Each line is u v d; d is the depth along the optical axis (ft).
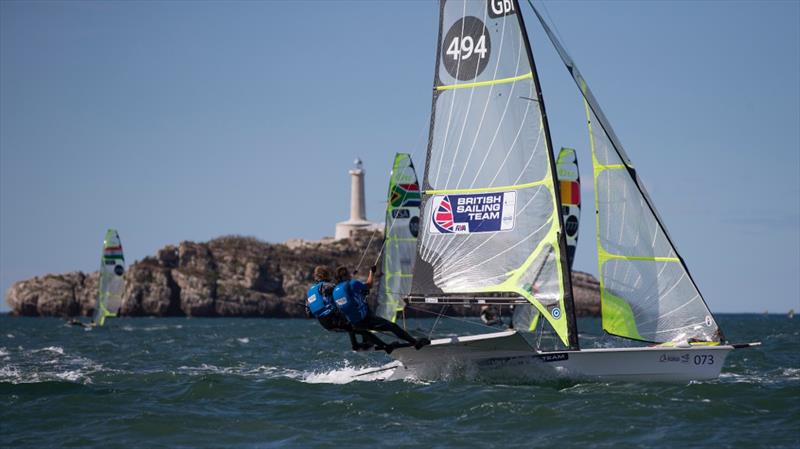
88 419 219.61
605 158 273.95
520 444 187.52
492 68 269.44
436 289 273.95
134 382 297.74
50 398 249.55
